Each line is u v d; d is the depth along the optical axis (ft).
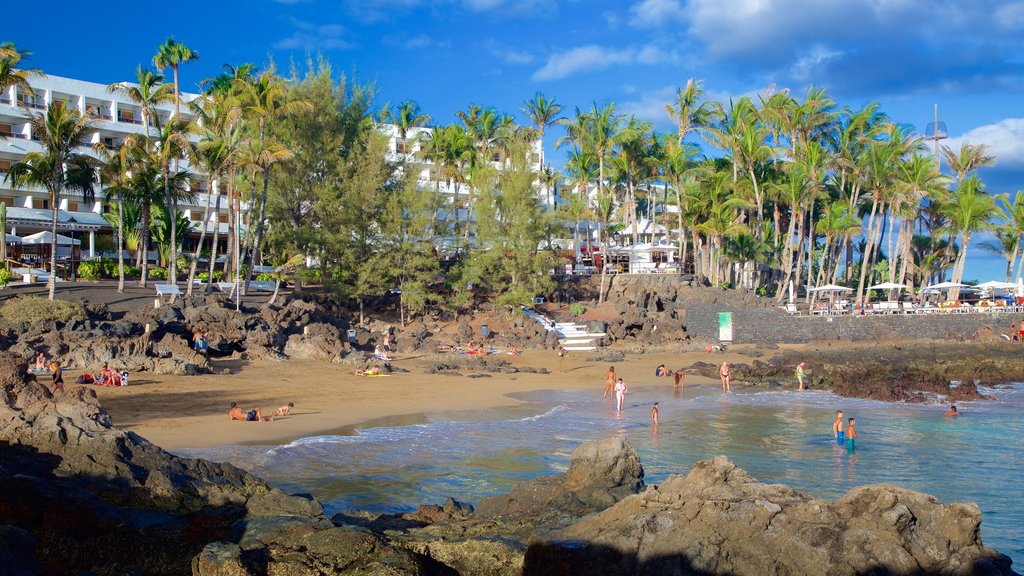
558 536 42.60
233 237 219.20
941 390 141.79
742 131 253.24
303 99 195.11
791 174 243.40
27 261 208.54
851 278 313.94
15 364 65.00
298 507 51.31
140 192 178.19
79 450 53.83
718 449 87.76
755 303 230.89
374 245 204.95
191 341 143.33
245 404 104.53
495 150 291.58
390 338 186.39
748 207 253.44
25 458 52.37
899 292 264.31
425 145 267.39
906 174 249.96
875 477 74.64
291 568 38.93
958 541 38.91
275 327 156.56
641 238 308.19
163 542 45.03
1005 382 158.71
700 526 39.47
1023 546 54.75
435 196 212.23
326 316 181.78
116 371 113.80
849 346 208.33
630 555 39.24
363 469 72.13
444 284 222.07
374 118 226.38
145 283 181.57
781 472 76.59
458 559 43.24
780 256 291.58
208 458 72.74
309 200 205.87
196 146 187.83
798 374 147.33
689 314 222.69
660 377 158.51
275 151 171.32
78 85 251.39
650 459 81.46
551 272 224.53
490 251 215.51
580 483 53.88
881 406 125.80
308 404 107.96
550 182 278.46
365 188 198.39
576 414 111.14
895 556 37.35
